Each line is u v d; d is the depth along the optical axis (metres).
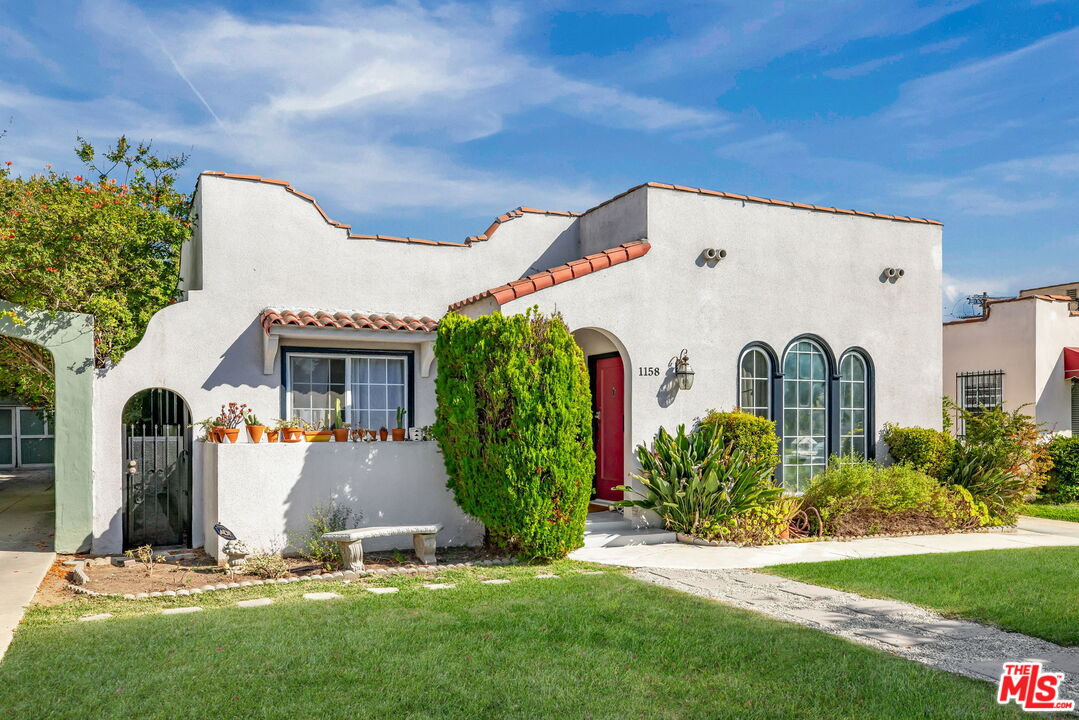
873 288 16.23
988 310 20.83
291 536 11.21
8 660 6.33
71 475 11.70
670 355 13.88
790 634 7.20
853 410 15.98
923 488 14.34
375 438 12.16
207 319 12.62
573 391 10.96
